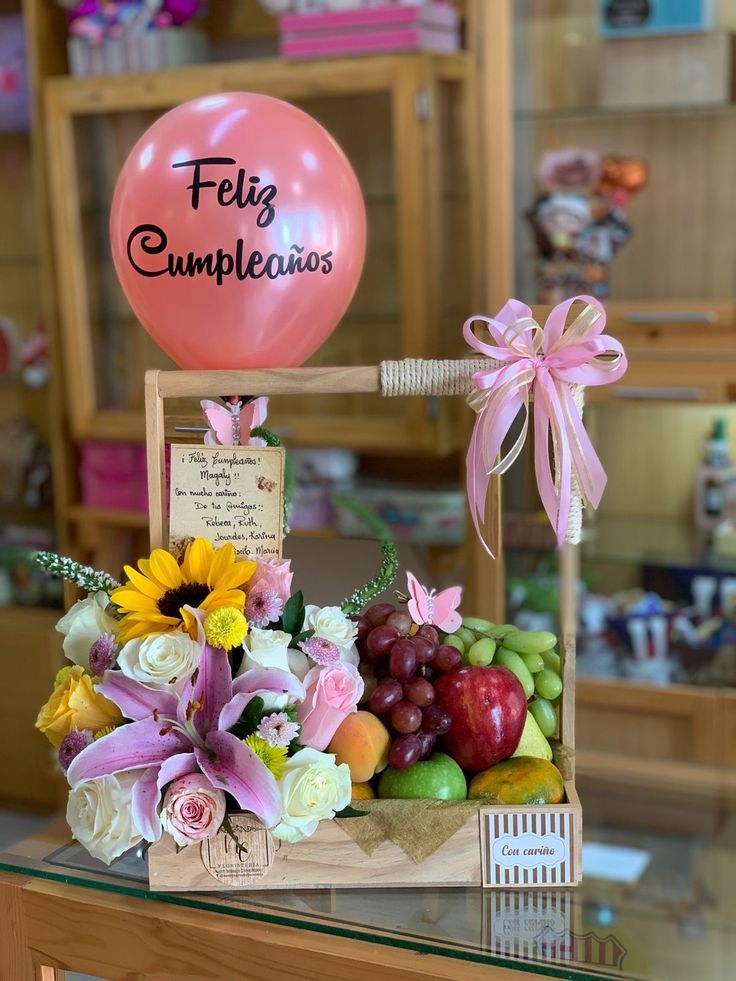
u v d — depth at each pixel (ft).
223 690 3.17
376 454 9.94
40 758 10.37
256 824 3.20
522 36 8.36
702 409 9.20
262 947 3.12
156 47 9.33
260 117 3.52
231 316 3.59
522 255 8.81
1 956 3.47
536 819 3.25
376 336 9.29
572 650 3.51
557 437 3.29
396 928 3.10
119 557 10.64
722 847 4.91
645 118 8.81
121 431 10.03
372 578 3.57
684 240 8.95
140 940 3.26
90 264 10.02
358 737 3.28
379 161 8.92
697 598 8.72
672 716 8.41
